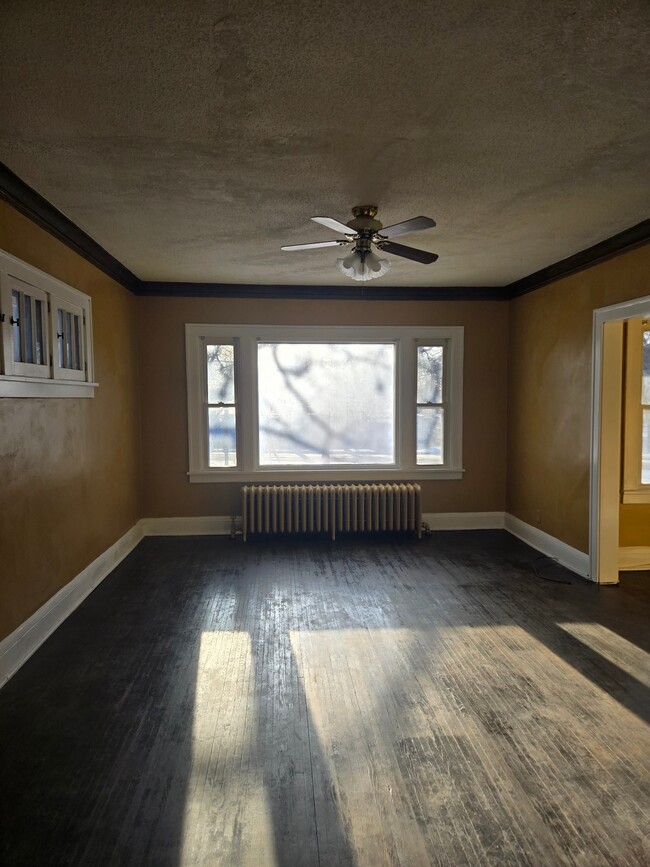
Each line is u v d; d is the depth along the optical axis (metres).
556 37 1.63
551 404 4.76
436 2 1.48
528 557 4.75
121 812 1.86
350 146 2.35
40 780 2.02
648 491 4.53
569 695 2.58
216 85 1.88
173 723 2.36
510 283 5.36
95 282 4.06
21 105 2.00
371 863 1.66
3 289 2.66
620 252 3.75
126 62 1.74
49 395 3.21
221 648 3.05
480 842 1.74
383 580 4.17
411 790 1.97
